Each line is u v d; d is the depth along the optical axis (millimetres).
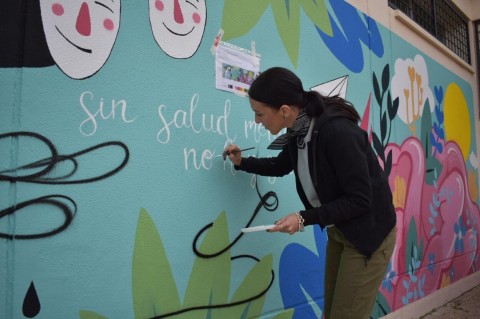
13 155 1394
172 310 1813
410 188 3760
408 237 3643
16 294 1370
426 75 4312
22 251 1391
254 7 2357
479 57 5891
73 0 1564
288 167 2084
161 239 1792
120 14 1707
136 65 1751
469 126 5285
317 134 1653
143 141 1754
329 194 1703
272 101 1659
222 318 2027
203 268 1957
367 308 1708
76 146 1542
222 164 2098
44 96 1471
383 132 3447
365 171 1564
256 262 2232
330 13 2975
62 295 1475
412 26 4035
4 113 1383
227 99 2158
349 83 3098
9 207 1374
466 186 5008
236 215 2145
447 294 4238
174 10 1917
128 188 1688
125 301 1652
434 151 4297
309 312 2527
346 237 1671
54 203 1473
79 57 1570
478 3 5898
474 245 5062
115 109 1667
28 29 1448
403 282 3486
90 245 1559
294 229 1587
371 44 3418
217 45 2121
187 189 1915
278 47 2506
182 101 1927
